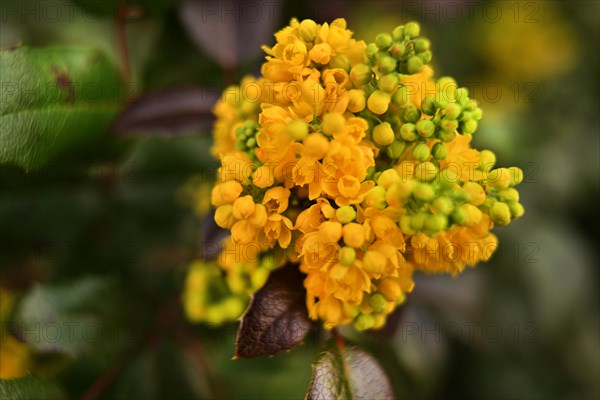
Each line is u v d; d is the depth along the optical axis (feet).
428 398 1.11
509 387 1.46
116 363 1.03
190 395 1.03
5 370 1.02
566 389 1.49
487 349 1.45
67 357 1.04
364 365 0.88
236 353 0.84
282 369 1.05
